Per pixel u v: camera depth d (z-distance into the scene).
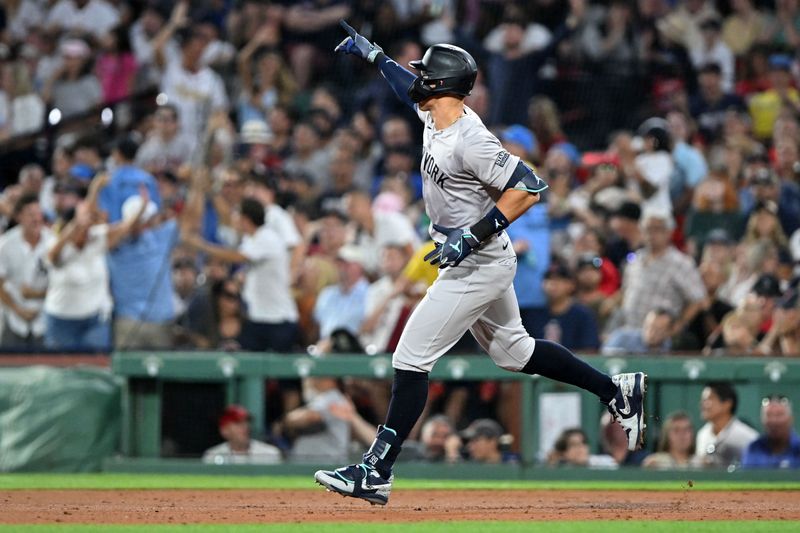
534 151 37.97
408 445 28.38
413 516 17.34
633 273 32.25
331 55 44.88
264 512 17.97
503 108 42.06
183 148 40.16
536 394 28.11
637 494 22.62
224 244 36.12
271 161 40.31
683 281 31.83
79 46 44.53
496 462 27.92
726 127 40.62
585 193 37.72
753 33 44.50
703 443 27.84
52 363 31.62
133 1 48.31
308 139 40.28
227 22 44.44
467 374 27.97
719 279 33.62
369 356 28.50
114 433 29.17
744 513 18.02
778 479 26.95
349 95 44.31
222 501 20.33
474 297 16.70
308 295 34.22
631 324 31.88
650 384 28.27
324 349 30.22
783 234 35.44
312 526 15.52
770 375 28.16
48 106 44.19
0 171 39.94
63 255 32.06
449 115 16.48
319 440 28.64
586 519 16.83
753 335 30.75
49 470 28.42
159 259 33.19
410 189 38.81
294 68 44.56
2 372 29.52
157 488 23.83
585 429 28.27
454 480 27.55
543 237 32.34
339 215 34.81
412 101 17.53
